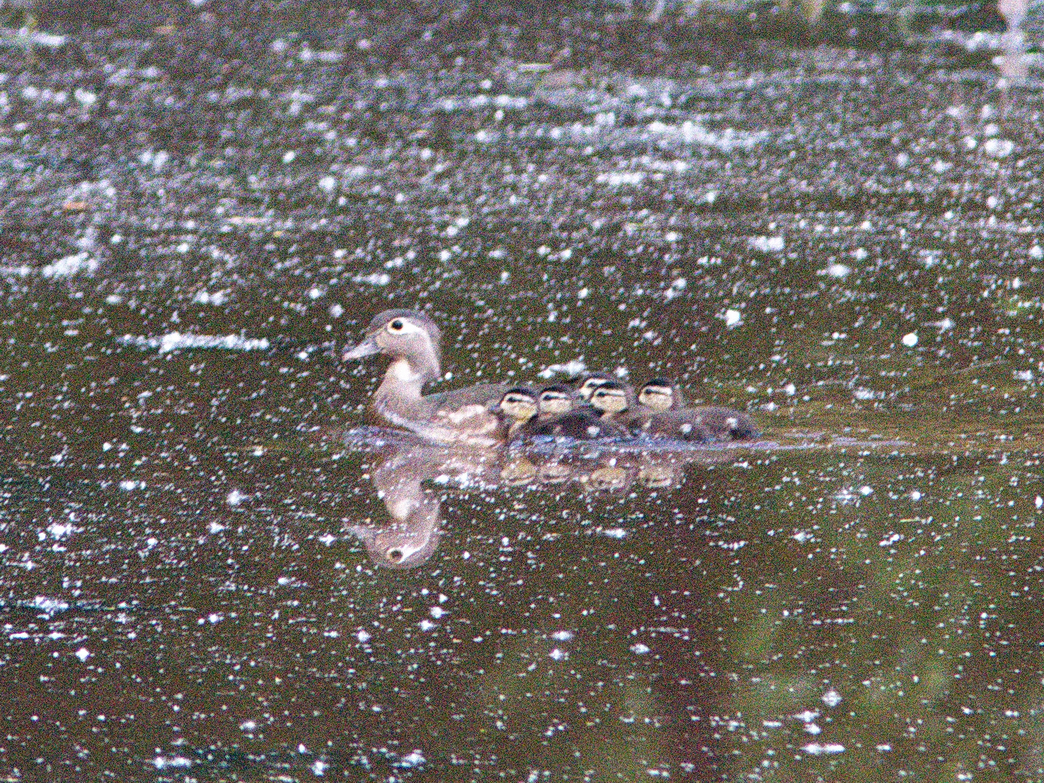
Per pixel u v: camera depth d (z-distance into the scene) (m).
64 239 19.09
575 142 23.77
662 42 30.98
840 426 13.09
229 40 31.53
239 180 21.84
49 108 25.75
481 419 12.97
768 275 17.44
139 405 13.57
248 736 8.30
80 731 8.35
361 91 27.11
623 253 18.36
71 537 10.82
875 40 30.89
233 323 15.96
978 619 9.58
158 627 9.52
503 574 10.29
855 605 9.79
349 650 9.25
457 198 20.84
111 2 35.53
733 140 23.72
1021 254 18.08
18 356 14.85
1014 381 14.09
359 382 14.27
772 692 8.77
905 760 8.05
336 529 11.03
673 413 13.07
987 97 26.09
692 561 10.48
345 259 18.25
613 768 7.98
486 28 32.59
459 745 8.23
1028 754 8.09
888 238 18.84
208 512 11.29
